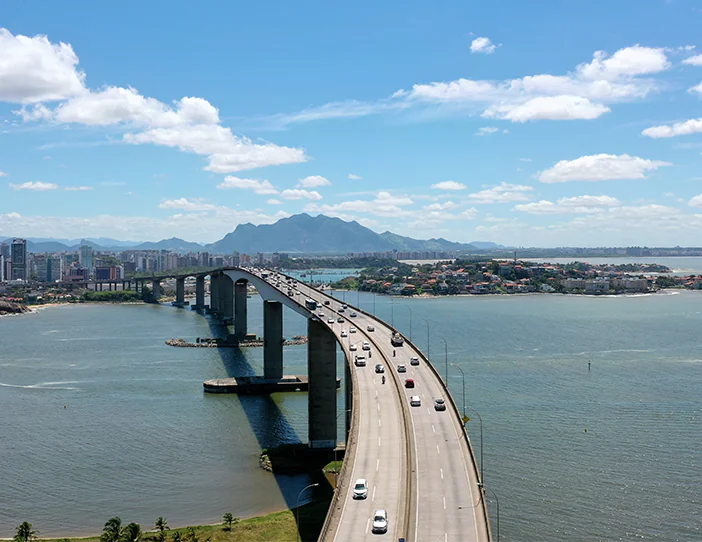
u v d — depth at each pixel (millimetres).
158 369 187000
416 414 82875
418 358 110812
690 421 121625
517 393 143875
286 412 137750
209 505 90000
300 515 85312
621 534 78312
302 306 137125
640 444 108500
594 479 93875
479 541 51719
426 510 57281
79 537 80625
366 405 87000
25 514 87500
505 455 103188
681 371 170250
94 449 112750
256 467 104000
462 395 141875
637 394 143500
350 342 123188
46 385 164500
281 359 165500
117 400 148125
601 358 190375
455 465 66688
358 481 61875
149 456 109125
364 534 53719
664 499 87500
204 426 126625
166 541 78125
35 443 116000
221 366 192125
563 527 79938
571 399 138500
